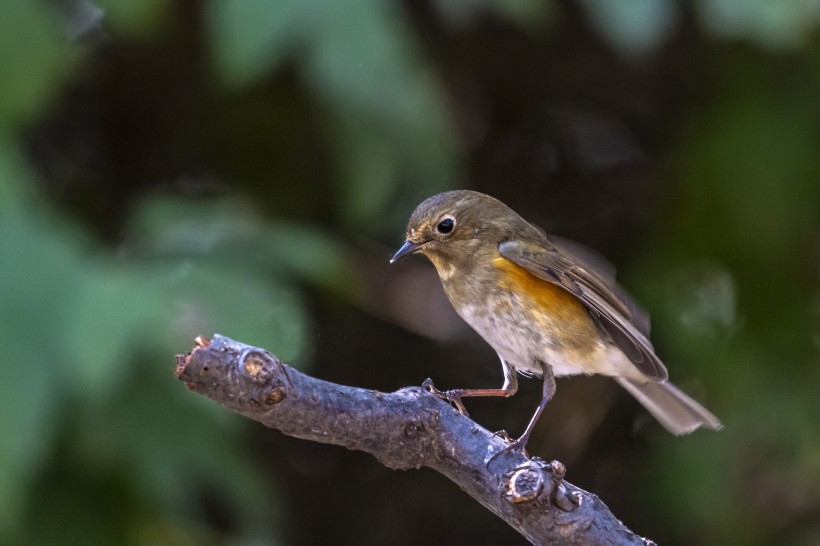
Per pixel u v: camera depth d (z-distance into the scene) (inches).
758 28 319.3
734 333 399.5
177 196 381.1
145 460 289.6
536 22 395.5
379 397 221.6
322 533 445.1
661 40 396.2
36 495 293.6
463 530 451.2
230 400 202.5
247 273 306.7
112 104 422.0
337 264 325.4
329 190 407.2
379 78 297.3
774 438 389.1
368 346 441.1
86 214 410.0
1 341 263.1
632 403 435.8
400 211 418.0
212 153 417.1
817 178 378.3
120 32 382.3
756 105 379.6
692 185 387.5
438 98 306.0
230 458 302.7
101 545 297.0
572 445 436.1
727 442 390.9
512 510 219.5
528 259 328.5
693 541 425.7
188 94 414.3
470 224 337.1
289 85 395.2
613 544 216.1
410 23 365.7
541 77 435.5
